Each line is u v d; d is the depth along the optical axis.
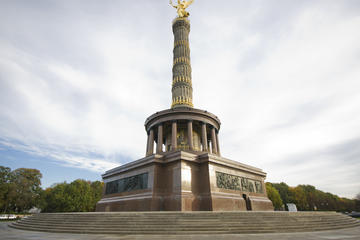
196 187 30.09
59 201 75.00
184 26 57.59
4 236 16.45
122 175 36.91
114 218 19.86
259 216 20.08
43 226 21.88
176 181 29.16
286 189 111.50
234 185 33.75
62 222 21.52
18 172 78.56
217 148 45.12
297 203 107.50
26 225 24.16
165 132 47.16
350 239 13.66
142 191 31.14
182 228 17.23
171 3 61.38
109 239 14.34
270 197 86.31
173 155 31.00
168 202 28.67
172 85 51.28
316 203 118.19
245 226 17.92
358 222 26.14
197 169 31.44
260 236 15.27
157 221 18.44
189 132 40.22
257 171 39.94
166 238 14.52
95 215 21.14
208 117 43.84
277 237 14.76
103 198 39.31
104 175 41.66
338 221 23.33
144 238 14.61
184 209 26.94
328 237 14.71
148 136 46.28
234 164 35.19
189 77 51.53
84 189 79.88
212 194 29.02
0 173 72.50
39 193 81.06
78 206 74.31
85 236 16.05
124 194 34.25
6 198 69.69
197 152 37.56
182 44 54.97
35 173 82.50
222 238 14.39
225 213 19.83
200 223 17.98
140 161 33.47
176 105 47.12
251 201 34.31
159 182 30.48
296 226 19.03
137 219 19.11
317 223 20.83
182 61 52.56
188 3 61.31
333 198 131.75
